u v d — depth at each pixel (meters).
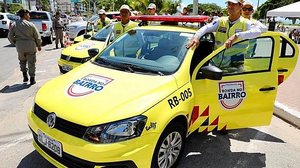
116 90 2.91
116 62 3.57
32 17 15.31
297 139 4.45
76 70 3.55
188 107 3.12
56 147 2.66
